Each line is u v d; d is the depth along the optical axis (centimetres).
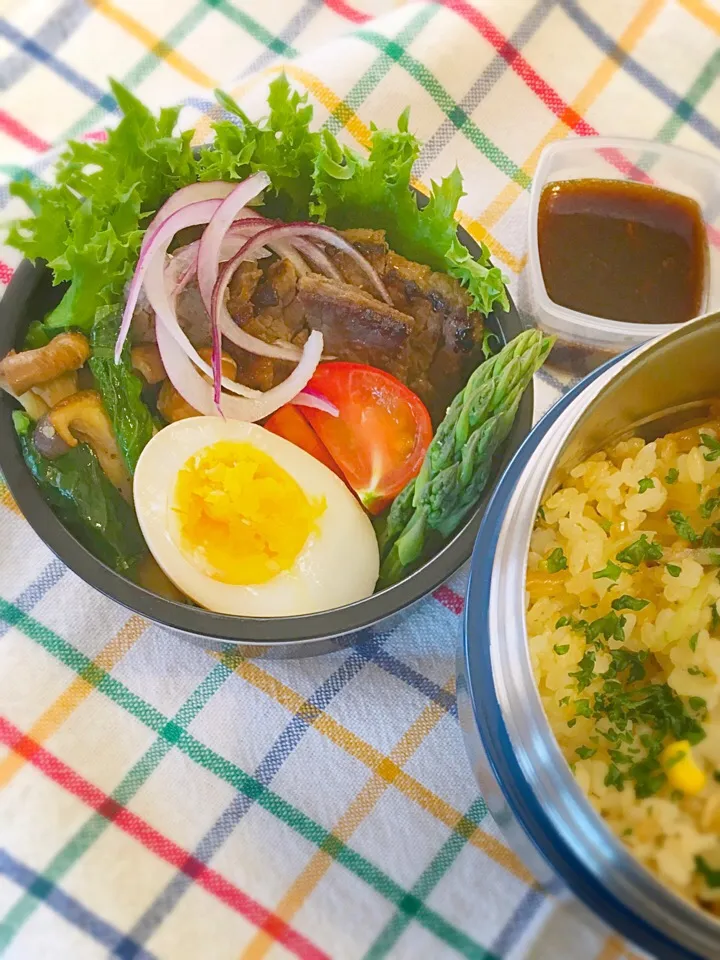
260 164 17
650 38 23
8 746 17
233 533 16
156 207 17
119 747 17
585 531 16
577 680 15
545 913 17
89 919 16
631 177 21
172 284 16
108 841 17
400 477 17
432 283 17
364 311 17
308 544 16
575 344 20
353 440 17
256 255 17
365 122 21
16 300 16
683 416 17
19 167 20
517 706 12
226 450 16
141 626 18
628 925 12
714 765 14
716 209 21
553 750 11
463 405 15
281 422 17
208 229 16
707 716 15
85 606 18
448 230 17
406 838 17
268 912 17
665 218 21
